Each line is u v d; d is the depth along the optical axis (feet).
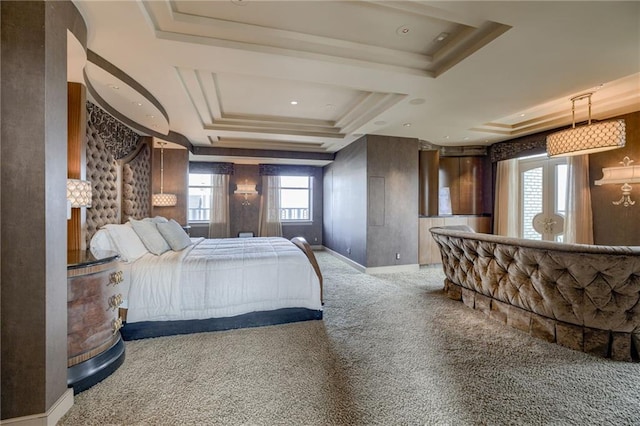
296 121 16.90
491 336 8.76
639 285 6.74
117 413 5.44
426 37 8.40
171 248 10.69
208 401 5.79
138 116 13.10
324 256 23.86
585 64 9.04
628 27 7.11
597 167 14.34
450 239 11.23
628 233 13.20
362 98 13.25
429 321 9.99
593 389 6.17
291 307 9.91
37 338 4.91
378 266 17.89
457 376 6.66
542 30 7.28
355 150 19.48
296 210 27.55
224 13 7.24
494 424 5.14
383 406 5.64
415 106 12.76
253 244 12.65
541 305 8.48
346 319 10.23
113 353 6.95
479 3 6.40
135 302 8.59
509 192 19.45
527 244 8.06
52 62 5.19
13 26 4.86
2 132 4.77
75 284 6.14
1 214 4.75
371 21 7.63
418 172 19.53
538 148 17.35
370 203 17.80
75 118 8.29
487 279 10.14
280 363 7.25
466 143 20.58
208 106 13.73
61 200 5.43
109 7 6.26
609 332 7.39
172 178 18.85
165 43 7.75
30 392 4.87
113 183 12.87
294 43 8.33
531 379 6.53
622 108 12.98
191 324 9.03
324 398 5.89
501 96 11.65
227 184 25.11
